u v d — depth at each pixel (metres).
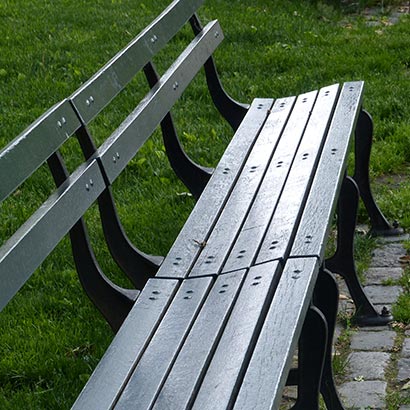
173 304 3.31
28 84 8.72
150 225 5.71
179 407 2.70
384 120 7.39
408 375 4.18
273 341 2.92
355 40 9.91
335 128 4.85
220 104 5.70
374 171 6.56
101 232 5.63
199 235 3.89
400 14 11.51
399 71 8.80
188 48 5.21
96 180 3.50
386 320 4.64
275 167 4.50
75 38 10.18
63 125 3.36
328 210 3.85
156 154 6.79
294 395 4.11
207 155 6.82
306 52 9.39
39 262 2.90
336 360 4.26
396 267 5.27
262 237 3.74
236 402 2.65
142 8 11.57
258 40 9.87
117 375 2.91
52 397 4.03
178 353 3.00
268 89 8.33
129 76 4.18
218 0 11.68
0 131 7.50
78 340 4.49
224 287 3.38
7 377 4.24
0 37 10.30
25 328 4.62
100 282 3.39
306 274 3.32
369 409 3.93
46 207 3.07
